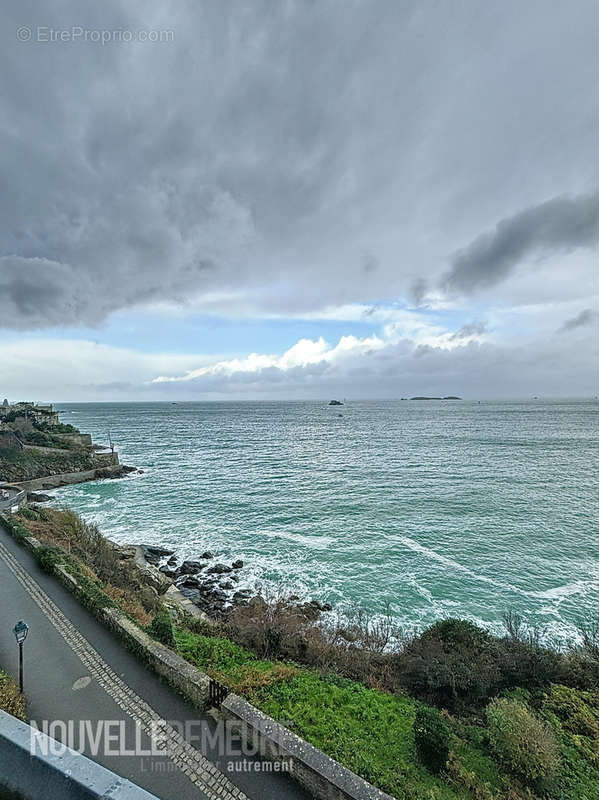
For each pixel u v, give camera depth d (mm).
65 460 65375
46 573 22219
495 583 27688
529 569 29641
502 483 54312
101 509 47094
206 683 12562
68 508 43938
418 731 11336
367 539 35719
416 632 22109
